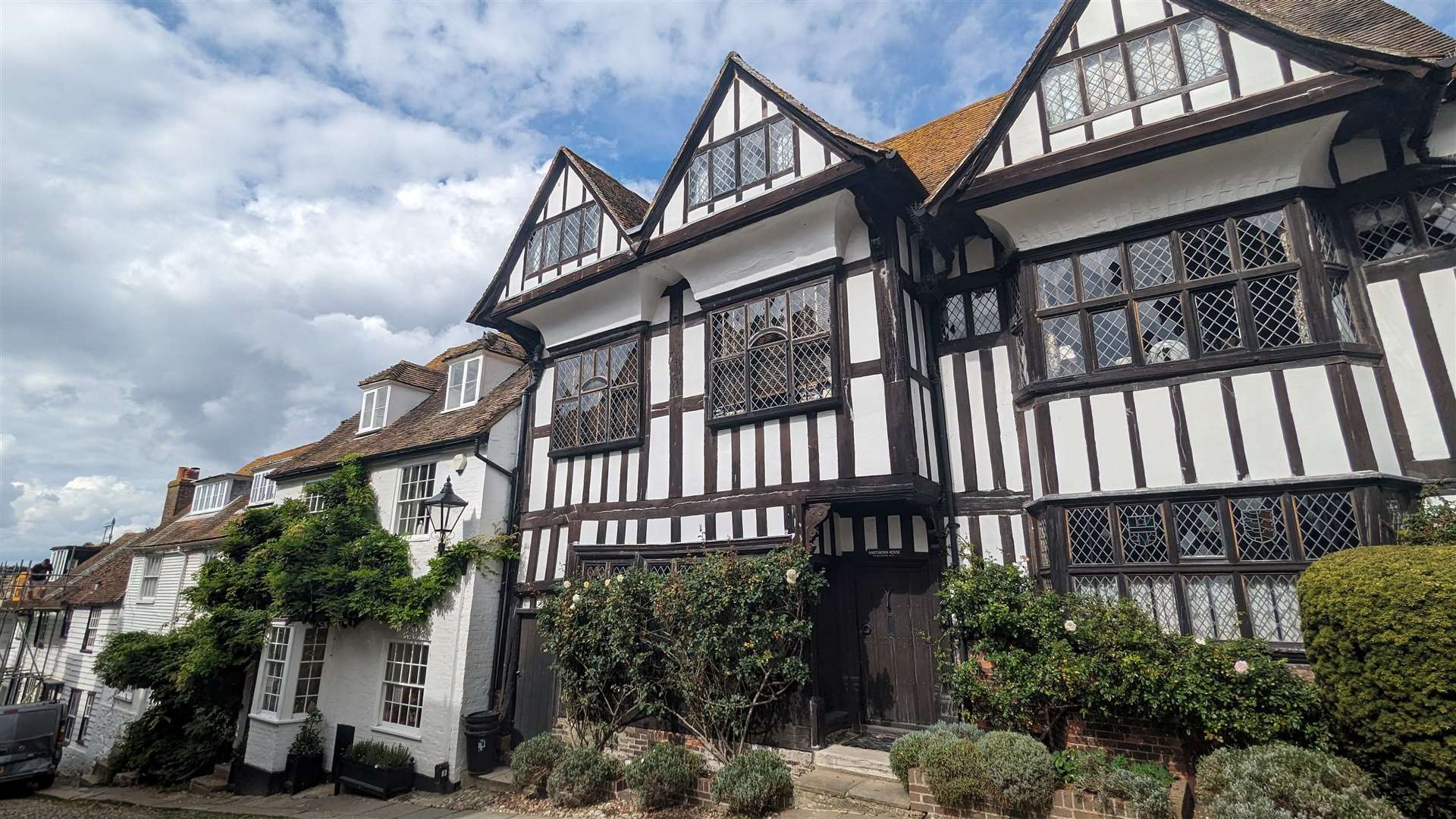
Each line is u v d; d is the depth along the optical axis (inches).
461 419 475.2
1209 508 231.9
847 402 297.0
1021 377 294.2
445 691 387.2
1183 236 254.1
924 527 303.1
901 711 295.9
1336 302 231.1
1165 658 209.8
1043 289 278.8
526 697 383.2
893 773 250.4
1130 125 252.8
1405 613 159.8
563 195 426.6
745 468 320.5
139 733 546.6
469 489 422.6
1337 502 213.2
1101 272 267.9
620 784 295.0
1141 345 254.4
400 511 473.1
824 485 293.7
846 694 307.4
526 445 433.4
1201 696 198.1
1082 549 251.6
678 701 313.0
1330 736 183.9
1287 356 227.3
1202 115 238.2
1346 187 245.0
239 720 510.9
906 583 306.0
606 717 331.9
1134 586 238.8
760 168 325.7
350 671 453.7
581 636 329.7
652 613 312.5
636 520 356.2
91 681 740.0
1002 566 264.1
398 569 438.3
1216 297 245.0
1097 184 261.7
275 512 518.9
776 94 323.9
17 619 969.5
